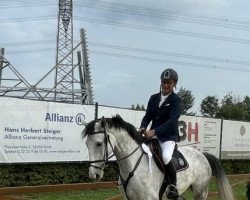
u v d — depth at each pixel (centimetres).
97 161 670
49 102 1438
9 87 2603
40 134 1417
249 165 2314
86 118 1539
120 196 1325
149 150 728
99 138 673
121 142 708
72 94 2767
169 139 755
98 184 1544
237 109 5534
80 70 2869
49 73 2669
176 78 759
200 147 1991
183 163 784
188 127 1920
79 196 1360
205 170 851
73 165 1540
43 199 1274
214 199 1383
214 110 6994
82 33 2895
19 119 1363
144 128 767
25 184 1409
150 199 719
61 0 3366
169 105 752
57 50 3303
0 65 2639
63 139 1481
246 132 2270
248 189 1345
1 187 1339
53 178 1482
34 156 1403
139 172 713
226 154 2145
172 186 740
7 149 1336
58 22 3366
